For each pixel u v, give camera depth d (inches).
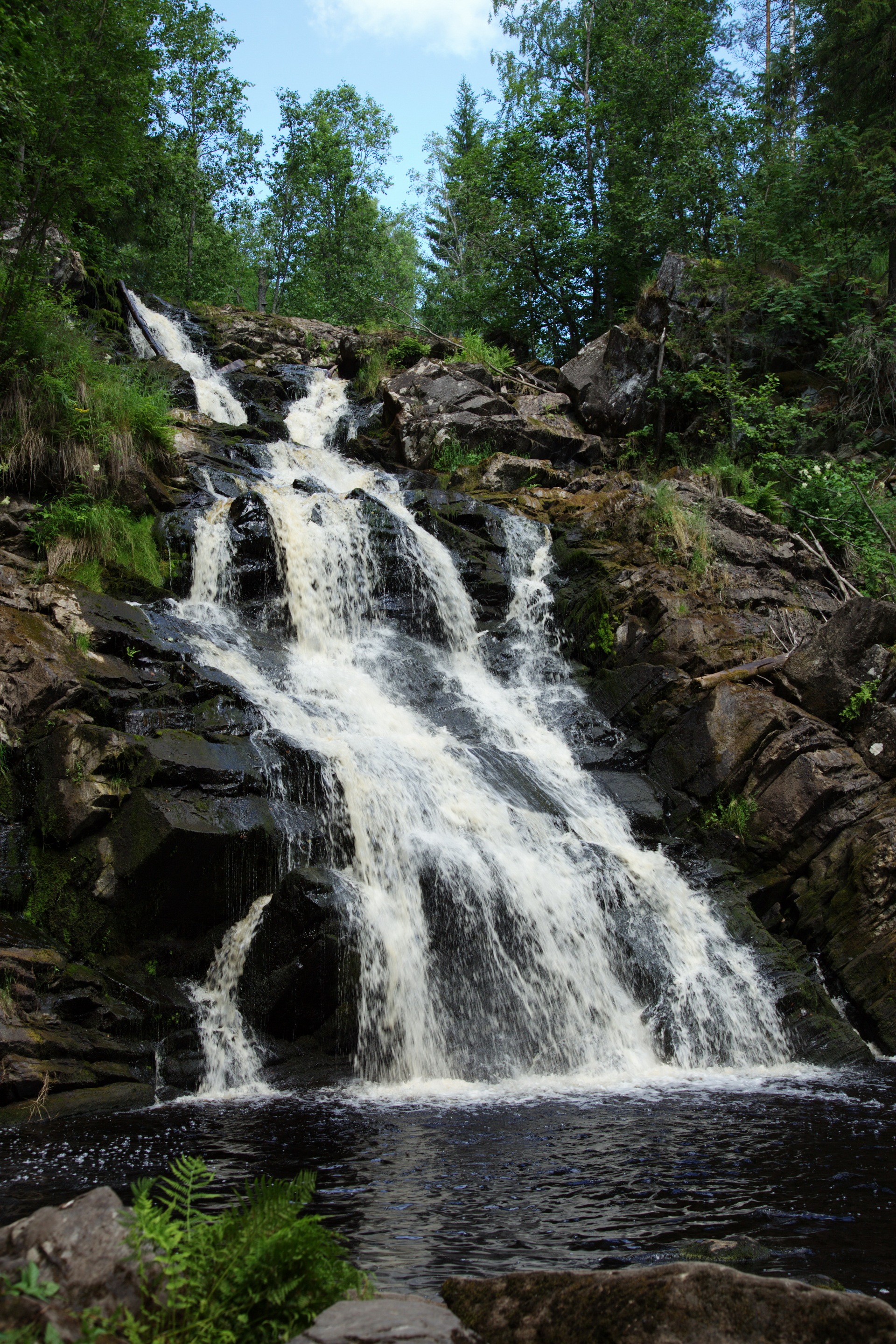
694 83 1181.7
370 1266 184.1
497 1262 185.6
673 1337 122.3
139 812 390.9
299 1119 303.7
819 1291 123.9
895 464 824.3
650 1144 271.1
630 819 512.4
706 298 927.7
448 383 864.9
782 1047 412.8
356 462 808.9
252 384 938.7
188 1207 137.3
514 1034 389.1
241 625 573.3
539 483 794.8
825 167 963.3
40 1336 106.7
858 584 700.0
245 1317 120.1
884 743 514.9
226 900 394.3
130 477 605.3
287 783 434.9
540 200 1151.0
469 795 479.8
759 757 521.3
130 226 1208.2
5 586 483.2
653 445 882.1
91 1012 351.3
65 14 639.1
